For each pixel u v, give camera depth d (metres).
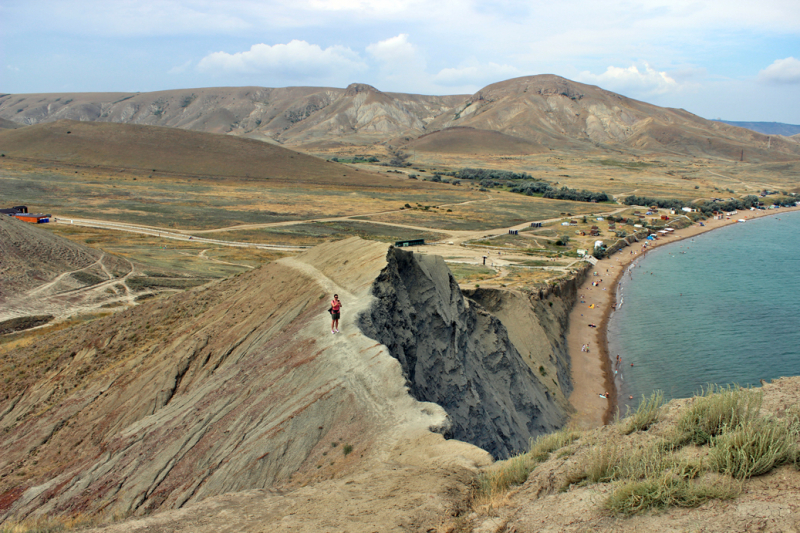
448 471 11.39
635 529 6.43
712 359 54.59
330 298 28.41
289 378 21.08
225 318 32.66
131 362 30.86
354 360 20.31
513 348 40.34
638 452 8.50
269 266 40.00
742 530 5.66
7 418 30.22
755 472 6.81
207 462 18.38
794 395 8.97
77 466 22.44
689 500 6.62
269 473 16.03
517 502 8.73
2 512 19.95
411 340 26.73
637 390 47.75
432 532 8.38
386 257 30.16
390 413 16.94
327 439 16.69
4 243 65.38
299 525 9.85
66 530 13.24
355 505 10.31
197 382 26.38
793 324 65.94
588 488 8.11
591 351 57.97
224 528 10.73
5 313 54.38
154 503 17.27
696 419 8.73
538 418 36.69
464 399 28.27
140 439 21.95
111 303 61.75
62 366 34.69
